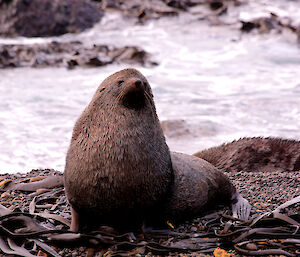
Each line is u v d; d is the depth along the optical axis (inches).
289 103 1995.6
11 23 3516.2
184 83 2363.4
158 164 634.8
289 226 672.4
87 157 621.9
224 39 3472.0
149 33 3688.5
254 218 709.3
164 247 618.2
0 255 607.2
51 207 806.5
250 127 1680.6
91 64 2731.3
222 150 1274.6
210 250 628.1
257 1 4456.2
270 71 2615.7
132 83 609.3
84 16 3831.2
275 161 1230.3
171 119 1708.9
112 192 615.8
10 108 1913.1
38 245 621.0
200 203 742.5
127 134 619.8
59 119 1775.3
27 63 2758.4
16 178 1020.5
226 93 2187.5
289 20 3646.7
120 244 604.1
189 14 4148.6
